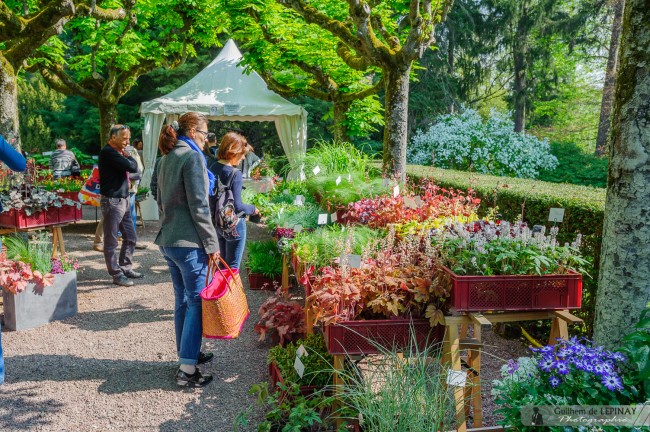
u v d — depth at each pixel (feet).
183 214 11.55
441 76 65.26
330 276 9.93
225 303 11.19
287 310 13.82
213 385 11.99
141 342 14.51
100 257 24.40
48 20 21.67
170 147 11.71
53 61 37.52
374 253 11.86
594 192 16.53
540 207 15.26
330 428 9.78
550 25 61.62
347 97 31.99
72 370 12.69
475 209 16.08
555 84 65.00
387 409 8.31
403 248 11.39
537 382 8.20
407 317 9.70
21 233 20.43
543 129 69.92
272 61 31.48
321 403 9.57
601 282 9.62
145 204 34.24
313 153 26.55
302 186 25.22
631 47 8.84
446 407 8.68
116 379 12.25
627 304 9.16
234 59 36.17
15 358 13.34
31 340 14.57
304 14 22.62
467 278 9.13
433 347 9.82
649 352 7.80
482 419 10.32
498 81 79.71
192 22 35.04
